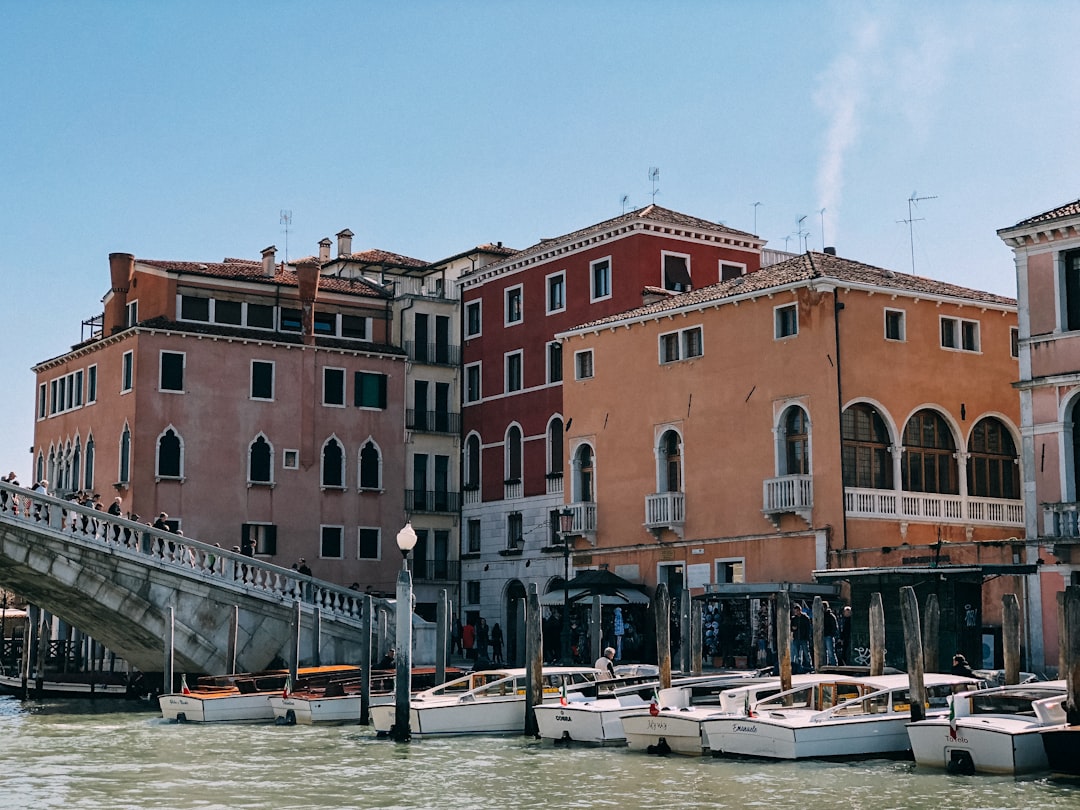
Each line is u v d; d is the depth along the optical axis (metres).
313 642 33.12
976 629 28.23
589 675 26.03
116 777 20.52
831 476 33.44
